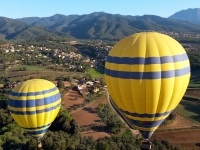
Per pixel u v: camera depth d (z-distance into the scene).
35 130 43.34
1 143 46.69
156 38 30.25
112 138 47.88
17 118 42.38
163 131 57.50
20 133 51.44
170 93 30.03
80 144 46.28
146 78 29.02
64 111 61.50
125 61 29.98
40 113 41.84
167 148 45.22
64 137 50.81
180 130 58.28
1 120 59.31
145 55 29.19
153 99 29.83
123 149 42.84
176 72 29.62
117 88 31.44
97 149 42.06
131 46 30.14
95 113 70.38
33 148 43.75
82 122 63.47
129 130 58.31
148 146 34.03
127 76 29.83
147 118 31.67
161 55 29.12
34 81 43.94
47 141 44.09
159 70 28.88
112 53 32.31
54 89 44.97
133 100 30.61
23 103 41.22
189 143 51.94
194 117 68.56
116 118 63.16
